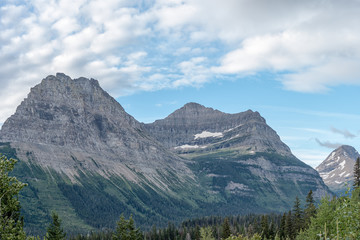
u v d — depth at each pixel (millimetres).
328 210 68188
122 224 114812
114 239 114750
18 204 48406
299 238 97688
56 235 105938
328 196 71188
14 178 48312
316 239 61625
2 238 45156
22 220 49031
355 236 30797
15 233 46938
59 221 107812
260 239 86188
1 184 47062
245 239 86062
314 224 72125
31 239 48875
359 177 116500
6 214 47688
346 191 34156
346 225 32219
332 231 33125
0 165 47406
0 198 46188
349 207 33406
